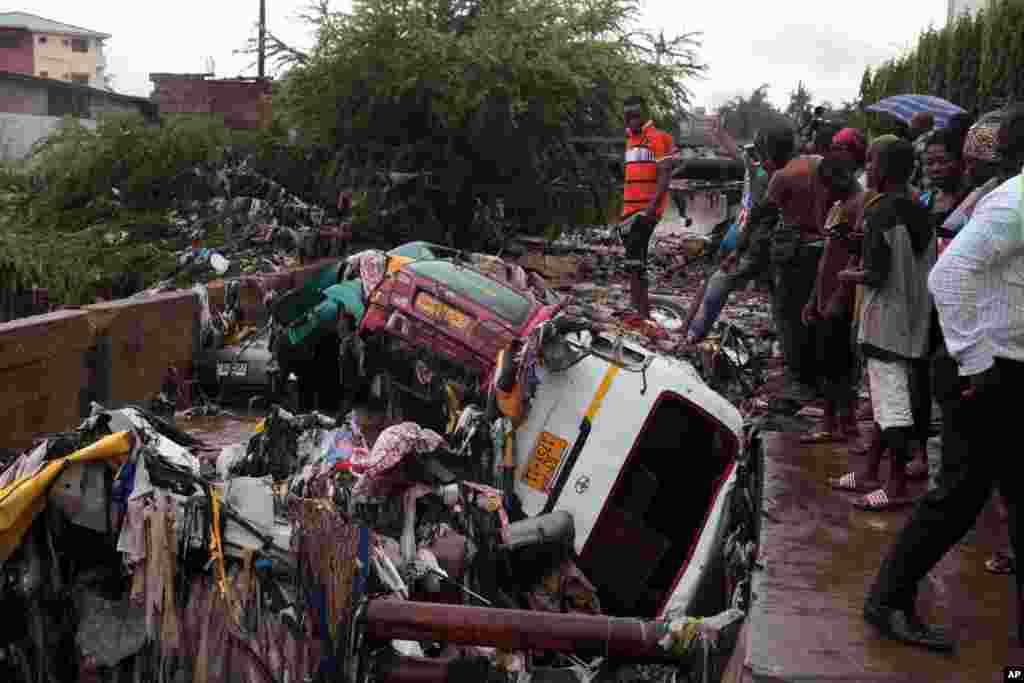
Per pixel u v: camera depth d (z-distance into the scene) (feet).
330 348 30.81
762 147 27.30
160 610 15.98
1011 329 11.73
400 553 18.31
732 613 15.19
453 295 25.29
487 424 22.12
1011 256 11.71
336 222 62.80
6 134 107.14
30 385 25.67
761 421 24.50
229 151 65.16
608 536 21.99
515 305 25.55
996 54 39.45
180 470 16.90
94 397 29.40
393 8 63.00
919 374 18.01
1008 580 14.94
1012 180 11.95
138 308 31.55
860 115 55.98
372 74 61.87
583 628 15.08
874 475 18.98
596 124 67.87
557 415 22.63
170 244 55.47
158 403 32.76
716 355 31.32
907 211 17.10
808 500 18.51
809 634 12.87
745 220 30.60
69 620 16.20
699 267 75.10
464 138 65.36
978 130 17.37
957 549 16.30
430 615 15.48
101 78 246.47
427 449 19.53
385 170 64.49
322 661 15.71
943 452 12.47
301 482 18.63
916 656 12.29
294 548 16.37
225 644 15.99
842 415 22.74
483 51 60.70
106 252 53.62
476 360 24.48
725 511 21.95
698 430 23.61
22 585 16.05
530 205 69.15
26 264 50.24
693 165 99.09
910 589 12.66
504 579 20.16
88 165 62.28
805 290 23.62
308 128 66.23
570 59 63.26
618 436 22.24
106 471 16.48
